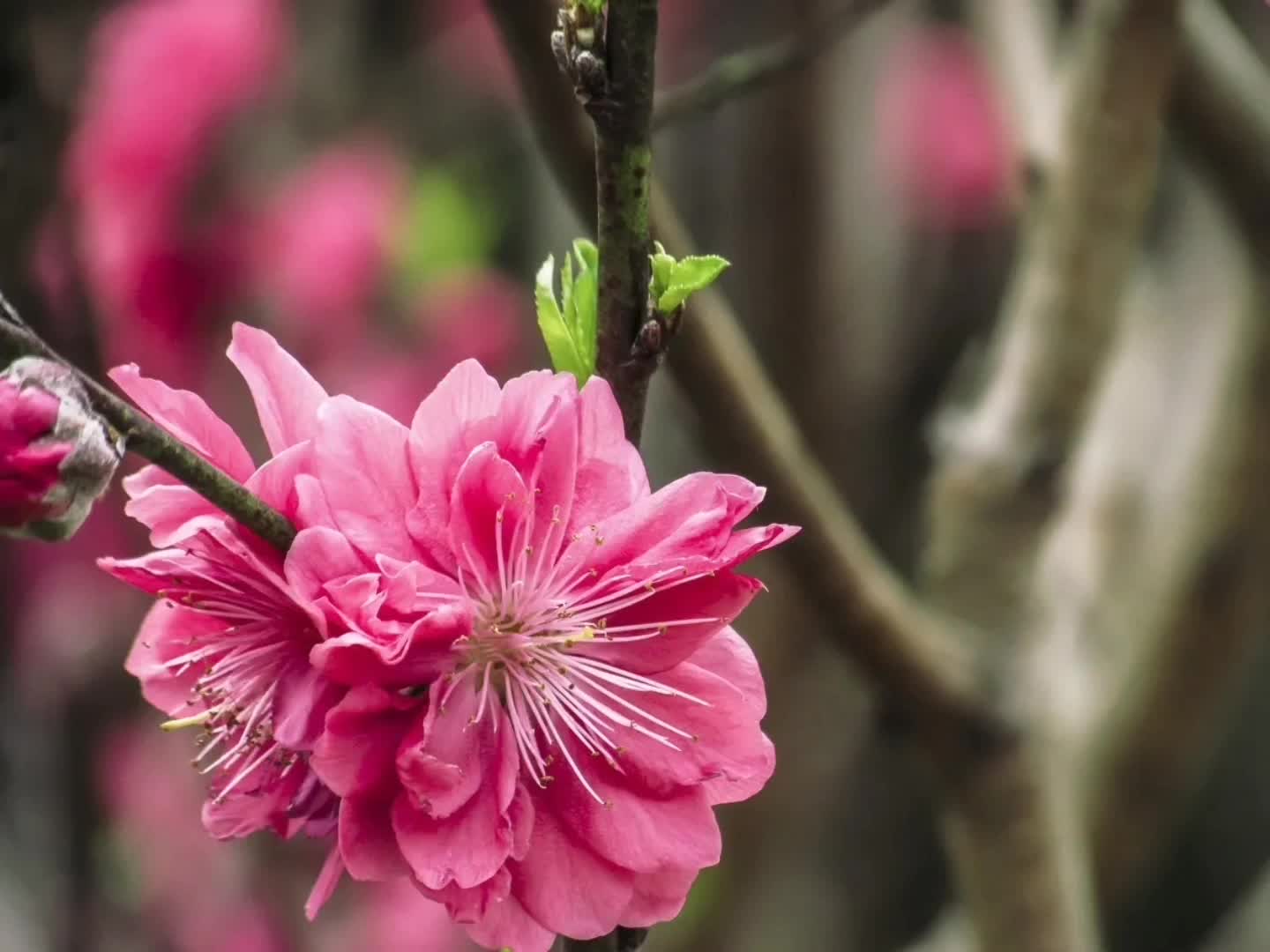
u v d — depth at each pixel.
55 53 0.51
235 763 0.36
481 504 0.35
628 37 0.34
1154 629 0.53
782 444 0.41
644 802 0.35
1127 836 0.53
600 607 0.35
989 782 0.44
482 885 0.35
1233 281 0.51
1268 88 0.47
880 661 0.43
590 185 0.41
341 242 0.62
